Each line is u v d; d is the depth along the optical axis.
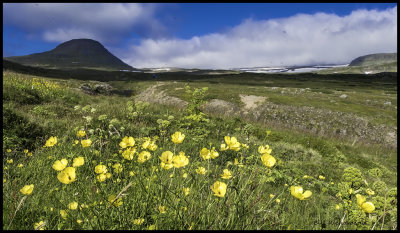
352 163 8.91
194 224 1.34
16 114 5.83
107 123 6.11
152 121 9.19
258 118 18.17
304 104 21.78
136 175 1.87
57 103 11.69
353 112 19.88
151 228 1.34
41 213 1.79
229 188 1.56
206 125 8.98
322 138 14.66
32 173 2.81
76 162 1.49
